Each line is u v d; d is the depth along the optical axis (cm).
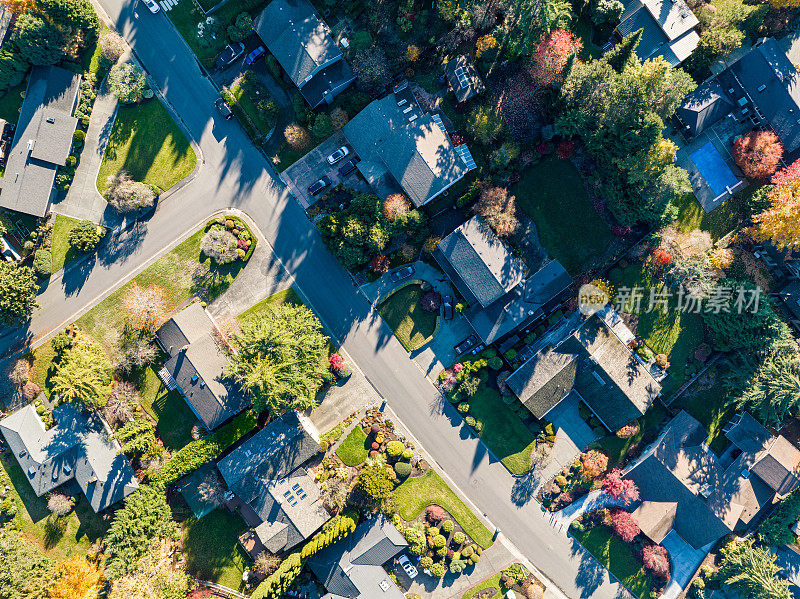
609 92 5966
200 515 7075
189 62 7125
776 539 7031
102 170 7194
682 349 7131
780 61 6669
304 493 7000
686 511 7019
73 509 7169
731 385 6944
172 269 7250
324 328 7275
